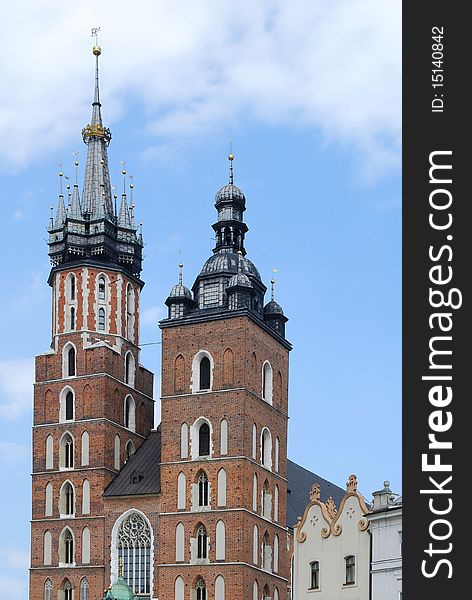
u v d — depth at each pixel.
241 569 155.50
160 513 162.50
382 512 119.06
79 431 172.12
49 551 169.12
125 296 181.62
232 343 163.75
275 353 173.38
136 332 183.50
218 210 178.00
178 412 165.25
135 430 178.25
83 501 169.00
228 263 171.00
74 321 177.62
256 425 164.50
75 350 175.88
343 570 123.12
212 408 163.00
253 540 159.88
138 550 164.00
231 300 165.38
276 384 173.00
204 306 169.25
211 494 159.75
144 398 182.12
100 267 179.50
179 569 159.12
